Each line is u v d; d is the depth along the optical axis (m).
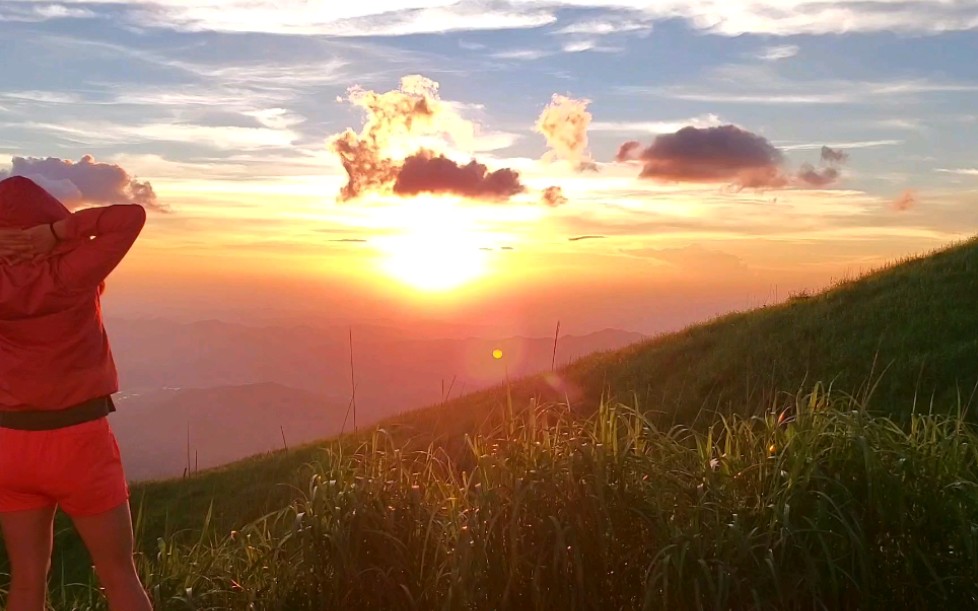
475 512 4.33
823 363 15.07
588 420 4.90
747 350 16.72
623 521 4.22
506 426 4.91
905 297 17.42
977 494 4.15
